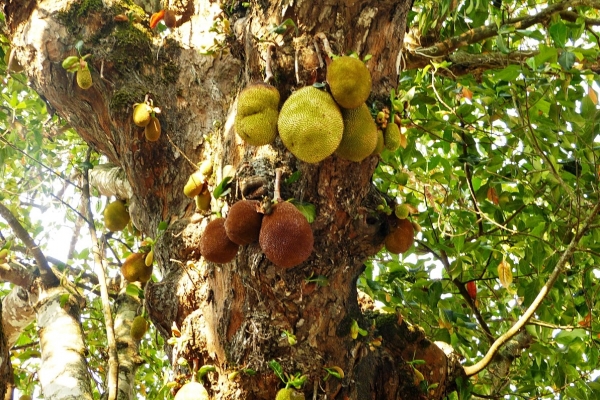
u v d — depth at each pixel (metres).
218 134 3.13
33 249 4.06
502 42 3.68
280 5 2.48
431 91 4.69
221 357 2.84
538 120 3.86
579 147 3.98
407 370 3.46
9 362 2.80
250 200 2.41
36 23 3.59
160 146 3.29
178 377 2.94
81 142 6.30
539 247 3.96
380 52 2.55
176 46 3.57
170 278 3.07
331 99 2.32
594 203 3.92
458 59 4.58
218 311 2.86
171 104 3.40
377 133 2.50
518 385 4.75
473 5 4.29
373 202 2.81
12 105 5.04
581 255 4.37
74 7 3.60
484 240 4.23
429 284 4.12
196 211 3.13
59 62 3.55
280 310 2.71
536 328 3.99
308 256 2.40
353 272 2.90
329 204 2.59
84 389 3.30
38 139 5.05
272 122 2.39
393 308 3.79
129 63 3.48
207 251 2.50
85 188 3.86
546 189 4.18
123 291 4.66
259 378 2.77
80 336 3.72
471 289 4.28
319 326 2.79
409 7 2.57
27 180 6.10
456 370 3.64
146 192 3.34
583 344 4.07
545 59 3.24
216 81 3.39
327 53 2.38
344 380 2.94
